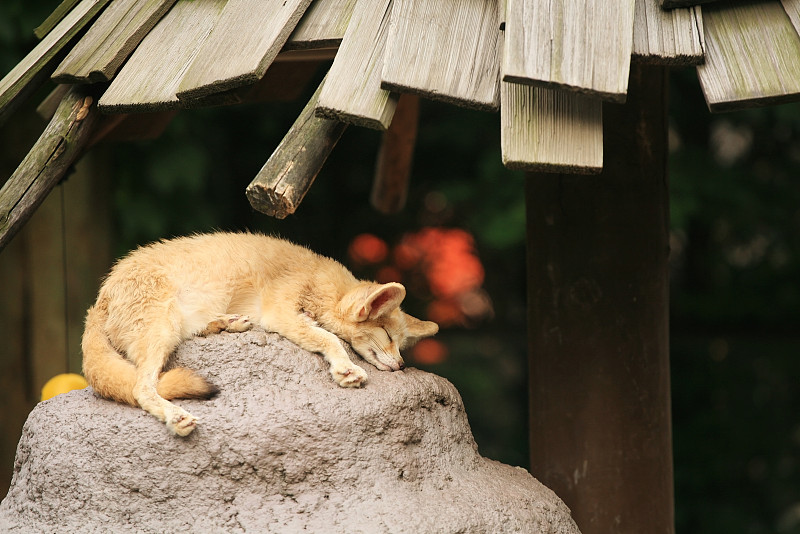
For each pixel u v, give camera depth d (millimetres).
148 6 6246
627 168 6500
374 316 5762
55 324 9953
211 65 5305
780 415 13055
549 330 6695
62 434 4949
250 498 4770
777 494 12227
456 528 4801
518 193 13352
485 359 15234
